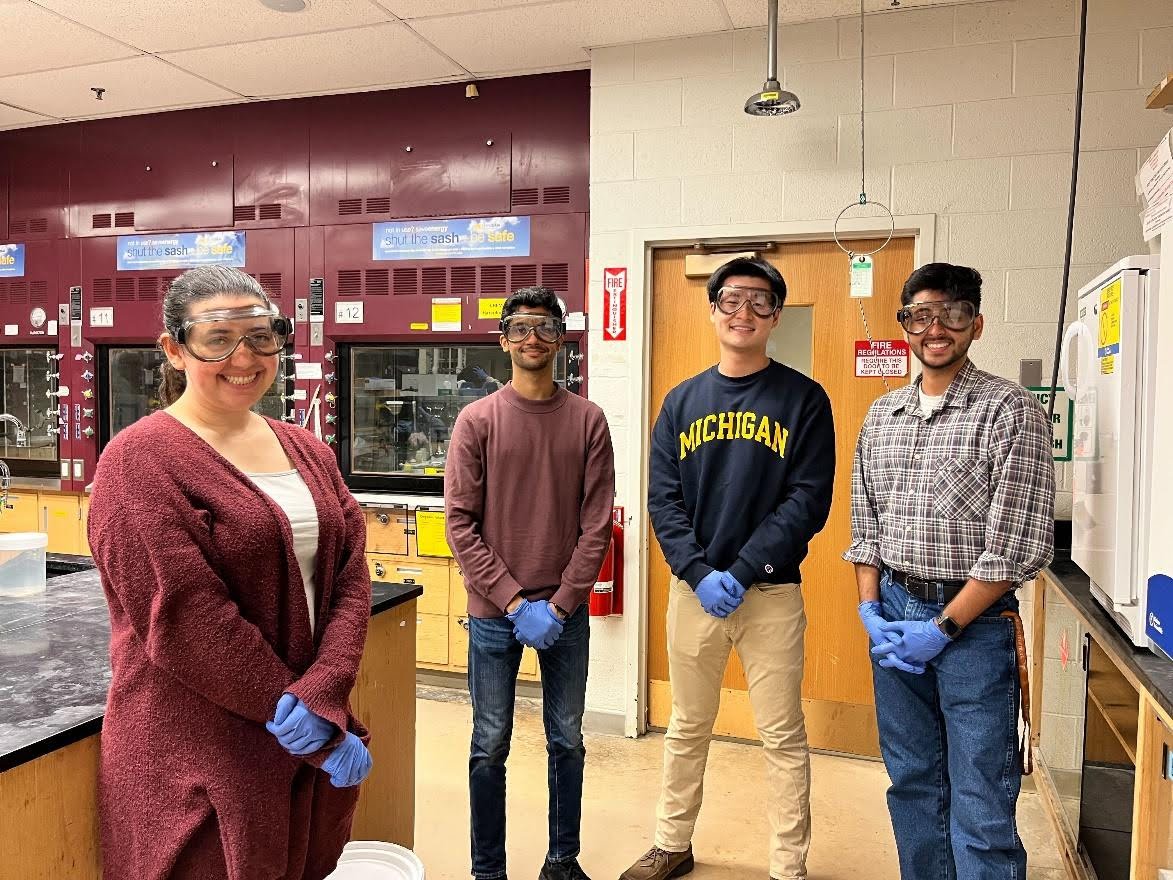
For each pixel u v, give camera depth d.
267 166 3.83
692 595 2.14
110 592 1.19
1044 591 2.60
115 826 1.20
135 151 4.03
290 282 3.82
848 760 3.00
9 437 4.41
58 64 3.38
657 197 3.12
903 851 1.90
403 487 3.78
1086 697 2.13
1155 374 1.65
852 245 2.98
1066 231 2.70
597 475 2.07
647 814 2.58
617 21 2.94
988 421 1.75
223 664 1.12
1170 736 1.48
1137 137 2.64
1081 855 2.12
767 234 2.99
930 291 1.80
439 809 2.61
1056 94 2.70
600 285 3.20
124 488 1.12
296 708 1.18
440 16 2.92
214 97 3.78
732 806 2.63
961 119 2.79
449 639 3.56
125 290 4.07
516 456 2.01
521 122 3.47
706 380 2.15
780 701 2.06
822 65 2.91
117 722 1.19
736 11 2.84
